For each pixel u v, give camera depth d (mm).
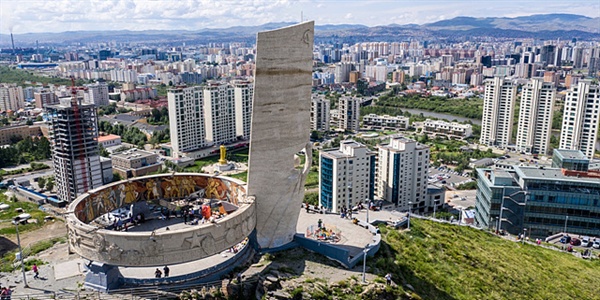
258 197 74562
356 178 153000
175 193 87625
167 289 62062
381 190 172125
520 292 80375
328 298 61906
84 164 158250
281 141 73875
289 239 78500
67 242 82312
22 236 108312
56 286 63781
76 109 152125
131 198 83062
